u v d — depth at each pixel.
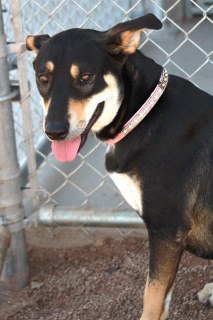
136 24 2.58
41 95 2.71
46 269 3.46
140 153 2.68
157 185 2.66
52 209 3.45
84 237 3.65
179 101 2.71
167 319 2.90
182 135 2.66
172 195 2.65
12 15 3.18
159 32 5.95
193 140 2.67
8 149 3.16
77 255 3.53
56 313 3.11
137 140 2.68
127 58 2.69
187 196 2.66
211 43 5.78
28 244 3.63
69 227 3.71
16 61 3.32
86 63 2.57
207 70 5.22
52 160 4.45
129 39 2.62
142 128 2.68
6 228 3.24
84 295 3.23
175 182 2.65
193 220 2.71
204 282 3.24
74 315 3.09
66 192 4.07
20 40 3.22
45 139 4.43
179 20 6.26
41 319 3.06
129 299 3.16
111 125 2.71
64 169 4.34
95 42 2.63
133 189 2.72
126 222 3.38
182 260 3.40
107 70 2.62
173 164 2.64
